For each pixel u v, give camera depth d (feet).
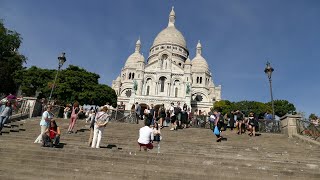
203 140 62.18
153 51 358.23
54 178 34.42
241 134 70.33
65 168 36.83
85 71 208.64
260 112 242.78
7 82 173.88
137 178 35.32
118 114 94.27
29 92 193.16
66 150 43.78
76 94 184.85
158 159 42.52
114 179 34.76
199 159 43.55
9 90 180.24
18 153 41.29
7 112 55.98
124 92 327.06
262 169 39.06
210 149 52.65
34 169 36.47
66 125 72.84
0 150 41.45
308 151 53.31
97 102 199.00
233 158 44.98
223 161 43.04
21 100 83.82
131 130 69.67
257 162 42.93
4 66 166.50
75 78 189.47
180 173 36.55
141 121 93.91
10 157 39.88
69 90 181.78
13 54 176.35
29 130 62.13
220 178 36.11
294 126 70.64
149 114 71.82
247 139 64.95
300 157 49.39
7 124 64.69
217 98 332.60
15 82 181.57
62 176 34.73
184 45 362.74
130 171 37.17
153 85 284.82
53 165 38.24
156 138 49.42
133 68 343.05
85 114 101.65
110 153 43.21
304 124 67.62
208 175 36.42
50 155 41.55
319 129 60.80
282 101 265.54
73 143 52.85
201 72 335.47
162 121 76.74
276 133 74.59
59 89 178.60
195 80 333.62
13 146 44.78
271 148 55.57
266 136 69.00
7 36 165.48
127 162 40.40
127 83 329.31
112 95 219.82
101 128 48.39
